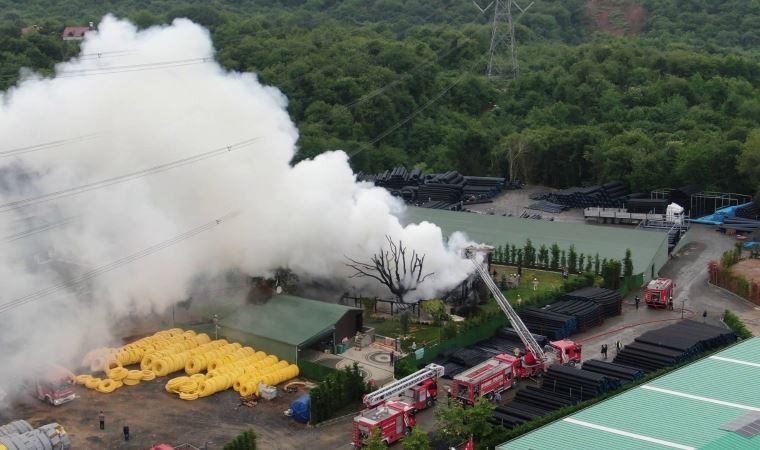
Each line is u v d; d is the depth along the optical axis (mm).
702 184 144625
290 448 62812
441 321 86062
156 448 59625
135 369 76438
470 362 76375
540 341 79688
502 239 113938
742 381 63031
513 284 98688
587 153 156375
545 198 148375
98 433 64750
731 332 81688
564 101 195500
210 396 71438
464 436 61875
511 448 52781
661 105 182000
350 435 64938
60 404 69562
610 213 132625
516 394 68938
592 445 52875
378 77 193875
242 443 59500
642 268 103812
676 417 56781
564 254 105312
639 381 70188
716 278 102812
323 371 74125
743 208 131625
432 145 181500
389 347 80750
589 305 89562
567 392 68688
